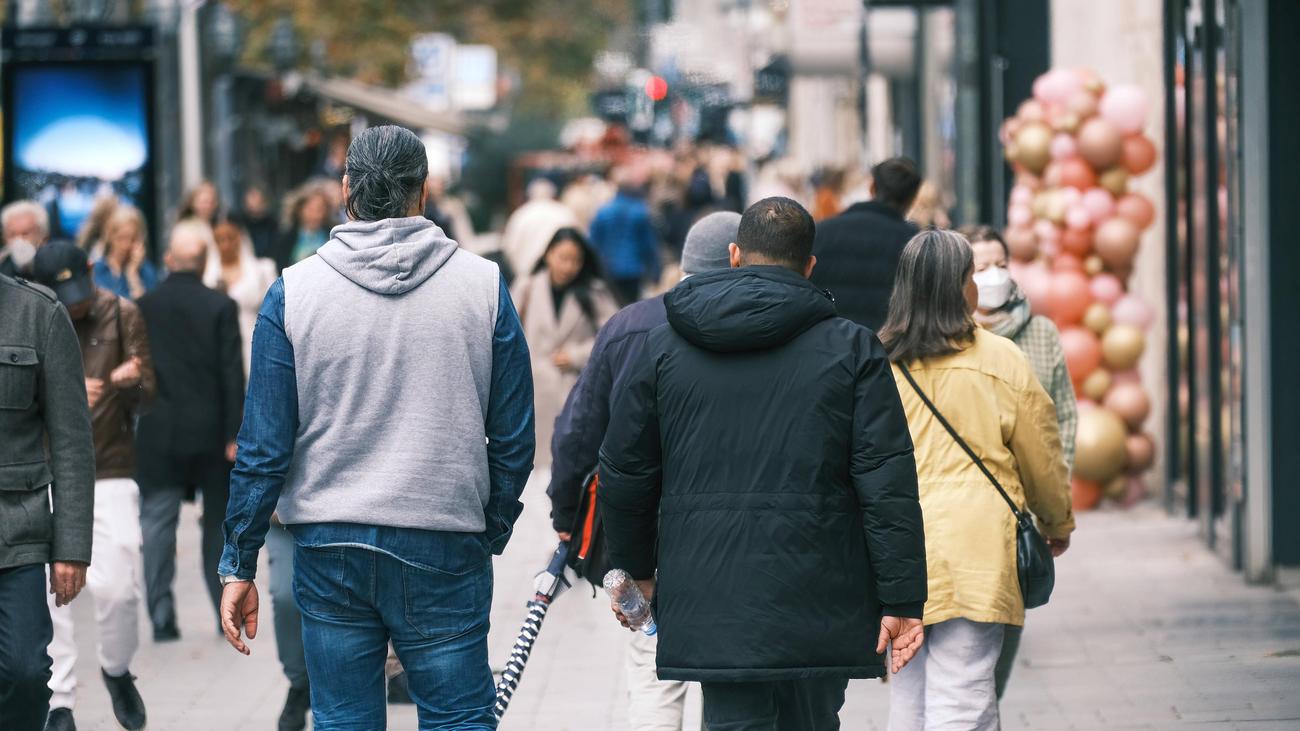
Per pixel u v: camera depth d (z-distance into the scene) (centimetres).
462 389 1011
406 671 1027
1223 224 2102
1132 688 1582
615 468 1031
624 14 12588
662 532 1012
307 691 1495
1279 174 1933
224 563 1012
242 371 1897
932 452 1151
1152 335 2714
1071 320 2498
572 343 2359
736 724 1010
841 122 9681
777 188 4059
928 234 1166
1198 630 1791
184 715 1619
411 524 996
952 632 1143
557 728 1534
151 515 1905
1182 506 2478
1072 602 1952
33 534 1127
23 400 1132
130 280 2328
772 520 988
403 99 8175
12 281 1147
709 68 12412
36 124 3456
